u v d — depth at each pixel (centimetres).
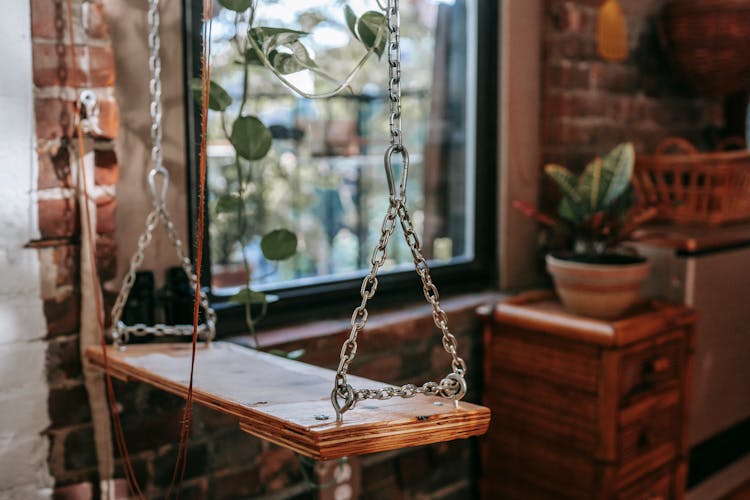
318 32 194
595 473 175
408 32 212
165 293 148
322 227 214
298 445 89
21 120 125
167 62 148
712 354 209
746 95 281
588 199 180
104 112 134
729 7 231
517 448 194
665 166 216
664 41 248
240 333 167
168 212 150
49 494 135
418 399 103
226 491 160
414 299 206
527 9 215
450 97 219
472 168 218
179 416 151
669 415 191
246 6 122
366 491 181
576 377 178
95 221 136
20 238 127
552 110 223
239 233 139
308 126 211
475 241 220
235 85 184
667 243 199
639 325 174
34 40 125
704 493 218
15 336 129
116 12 139
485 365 200
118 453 143
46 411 133
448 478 203
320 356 168
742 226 221
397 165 218
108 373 127
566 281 179
